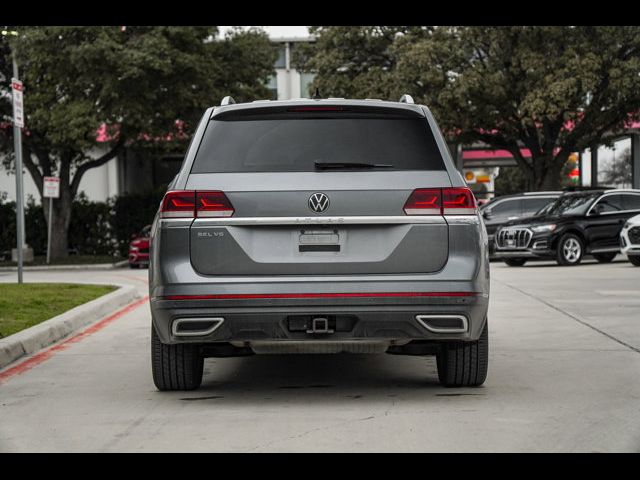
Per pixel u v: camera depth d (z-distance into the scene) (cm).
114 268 2933
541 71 3069
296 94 4900
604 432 510
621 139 4425
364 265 556
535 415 554
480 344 623
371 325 553
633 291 1392
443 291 553
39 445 497
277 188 557
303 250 558
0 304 1190
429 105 3206
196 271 559
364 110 582
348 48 3550
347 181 559
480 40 3167
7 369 773
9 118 3131
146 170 4641
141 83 2862
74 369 766
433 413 562
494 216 2522
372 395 626
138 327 1060
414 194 559
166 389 648
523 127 3356
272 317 552
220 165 568
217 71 3156
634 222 1894
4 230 3434
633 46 3173
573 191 2444
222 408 588
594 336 911
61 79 2848
